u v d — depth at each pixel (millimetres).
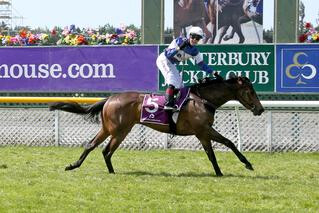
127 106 8875
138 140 11812
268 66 11977
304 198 7219
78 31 13391
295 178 8688
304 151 11445
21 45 13398
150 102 8812
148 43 13367
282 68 11938
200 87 8836
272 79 11977
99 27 13414
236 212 6465
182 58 8859
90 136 12078
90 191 7461
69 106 9039
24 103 12703
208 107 8727
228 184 8078
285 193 7500
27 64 12789
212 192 7520
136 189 7633
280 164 10008
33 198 7004
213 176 8773
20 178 8359
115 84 12469
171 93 8727
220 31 13727
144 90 12352
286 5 12820
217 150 11602
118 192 7438
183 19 13891
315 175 8992
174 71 8891
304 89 11898
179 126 8812
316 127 11438
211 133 8719
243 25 13633
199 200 7059
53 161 10133
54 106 9023
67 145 12172
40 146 12234
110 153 8922
